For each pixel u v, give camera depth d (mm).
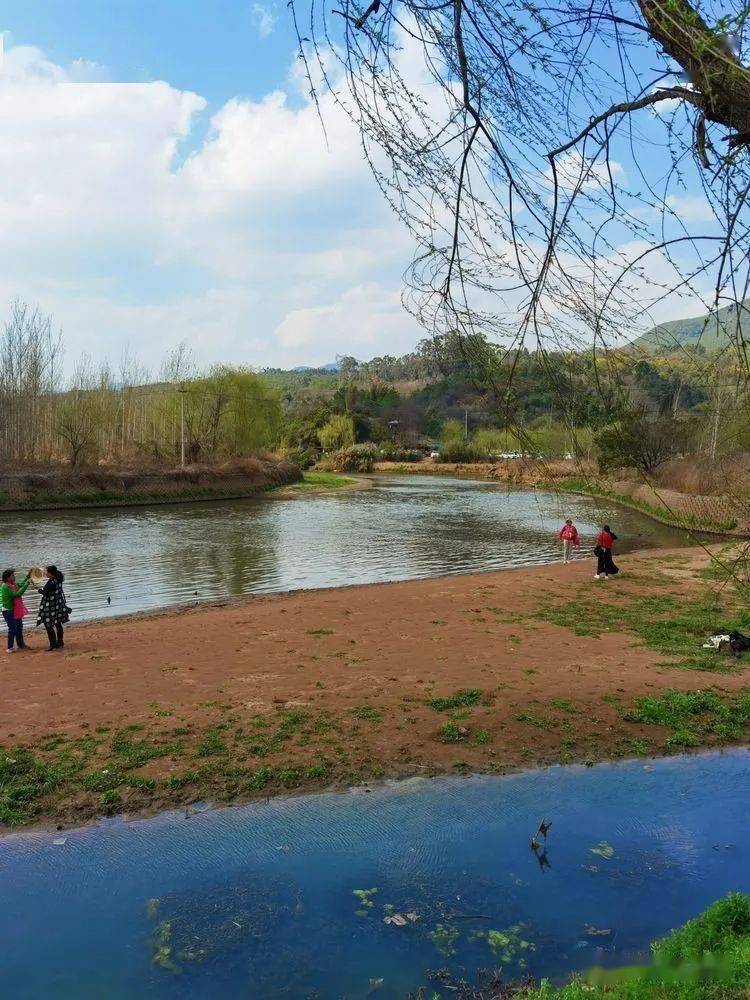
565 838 7965
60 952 5992
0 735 10242
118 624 18688
